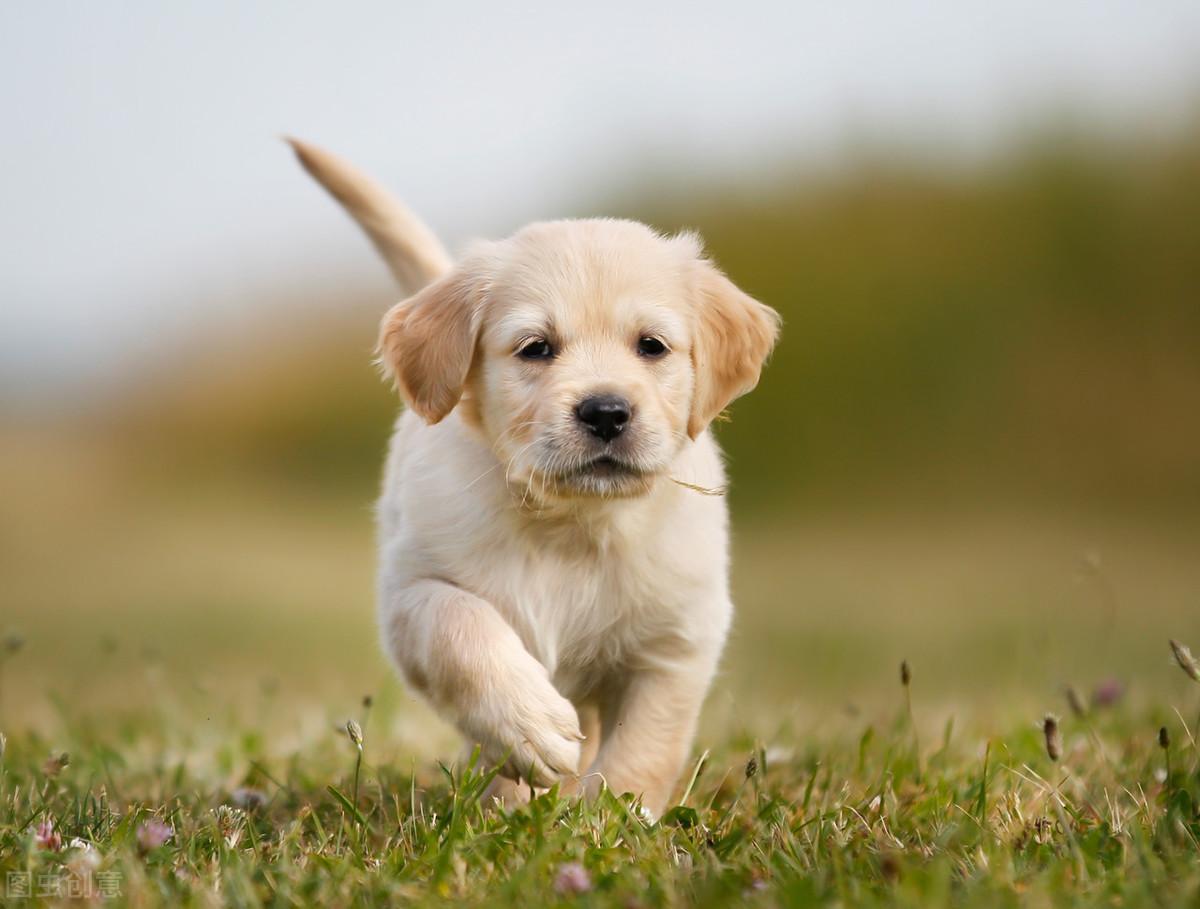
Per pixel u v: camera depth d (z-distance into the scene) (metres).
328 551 25.33
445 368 6.54
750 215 29.64
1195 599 17.19
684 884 4.60
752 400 26.77
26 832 5.23
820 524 24.11
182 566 23.95
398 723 9.27
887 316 27.34
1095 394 25.88
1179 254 27.44
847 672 12.61
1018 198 29.00
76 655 15.70
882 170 30.08
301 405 33.06
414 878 4.82
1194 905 4.24
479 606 6.01
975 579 19.47
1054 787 5.94
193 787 6.93
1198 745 6.76
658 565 6.38
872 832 5.35
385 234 8.60
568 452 6.07
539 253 6.55
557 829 5.27
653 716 6.43
